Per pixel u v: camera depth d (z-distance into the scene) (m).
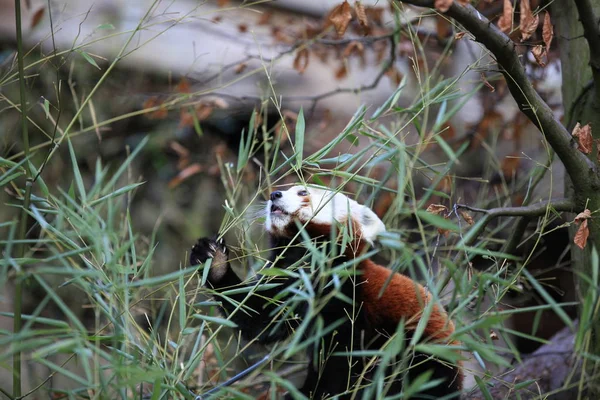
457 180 12.58
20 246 5.76
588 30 6.64
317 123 13.38
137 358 5.30
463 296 5.23
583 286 7.51
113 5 13.92
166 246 13.88
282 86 13.90
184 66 13.77
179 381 5.34
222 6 11.16
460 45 12.30
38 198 6.14
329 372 7.43
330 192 7.77
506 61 6.14
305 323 4.87
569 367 7.88
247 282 6.93
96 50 13.18
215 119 13.15
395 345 4.76
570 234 7.91
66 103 12.78
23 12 13.08
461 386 7.19
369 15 10.54
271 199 8.01
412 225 10.75
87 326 11.46
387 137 5.95
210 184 14.34
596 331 7.09
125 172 13.73
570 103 8.16
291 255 7.98
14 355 5.35
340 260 7.52
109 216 5.63
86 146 13.30
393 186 9.85
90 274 4.99
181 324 5.57
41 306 4.68
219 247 7.50
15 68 7.95
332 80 14.30
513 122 11.00
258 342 7.53
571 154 6.56
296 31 11.63
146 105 10.20
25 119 5.97
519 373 8.49
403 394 4.81
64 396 7.02
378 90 14.30
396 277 7.53
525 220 7.28
